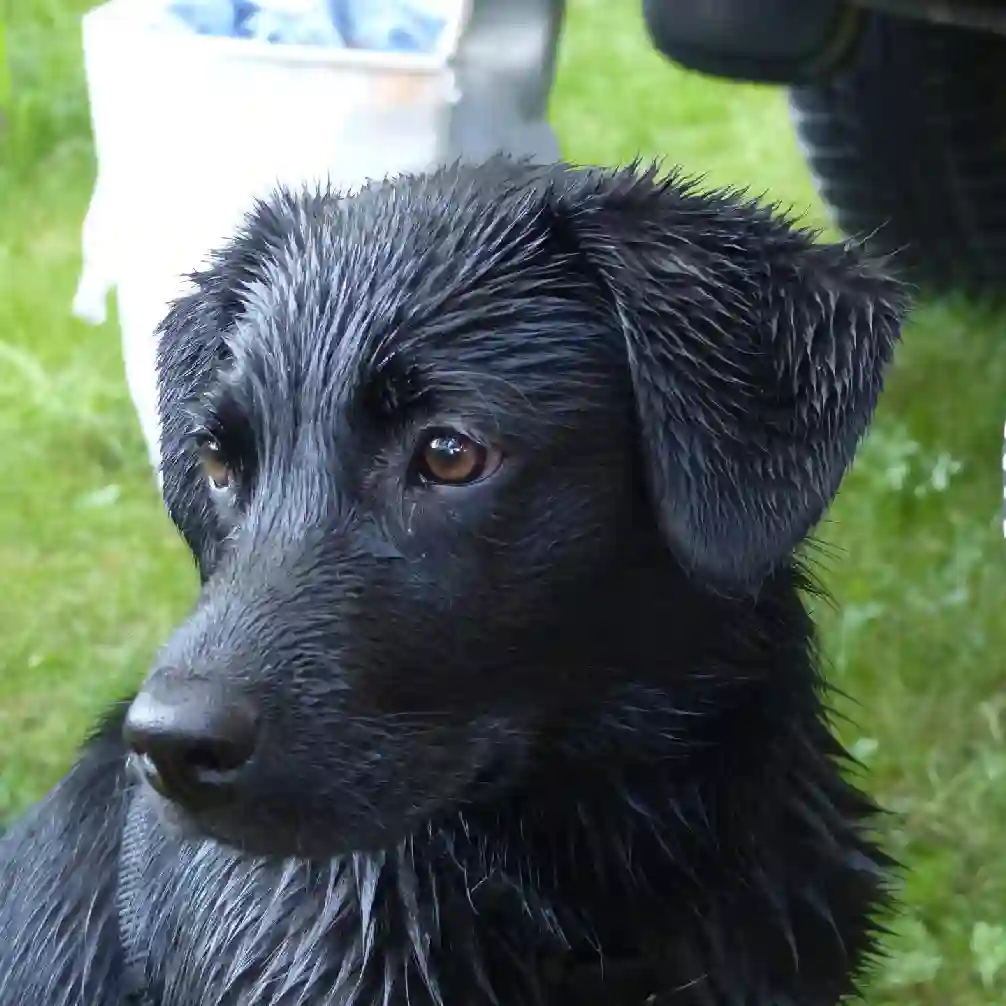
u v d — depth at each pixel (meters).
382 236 0.97
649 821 1.00
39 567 1.56
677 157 2.36
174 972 1.01
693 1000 1.00
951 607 1.39
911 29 1.64
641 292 0.95
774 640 1.00
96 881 1.05
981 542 1.47
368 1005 0.98
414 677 0.94
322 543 0.94
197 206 1.31
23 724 1.36
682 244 0.96
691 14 1.33
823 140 1.85
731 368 0.96
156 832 1.02
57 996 1.04
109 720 1.11
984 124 1.71
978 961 1.18
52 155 2.41
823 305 0.97
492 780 0.97
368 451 0.94
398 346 0.94
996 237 1.83
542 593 0.95
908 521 1.54
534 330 0.95
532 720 0.97
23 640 1.45
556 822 1.00
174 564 1.56
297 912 0.98
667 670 0.98
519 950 1.00
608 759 0.98
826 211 2.02
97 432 1.77
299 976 0.98
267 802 0.92
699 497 0.94
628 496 0.96
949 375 1.76
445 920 0.99
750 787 1.00
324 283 0.97
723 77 1.36
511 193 0.98
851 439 0.97
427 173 1.02
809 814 1.02
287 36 1.35
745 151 2.39
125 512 1.64
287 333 0.96
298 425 0.95
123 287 1.36
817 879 1.02
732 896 1.00
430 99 1.28
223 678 0.91
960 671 1.34
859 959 1.04
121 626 1.47
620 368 0.96
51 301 2.01
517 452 0.94
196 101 1.30
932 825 1.25
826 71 1.36
